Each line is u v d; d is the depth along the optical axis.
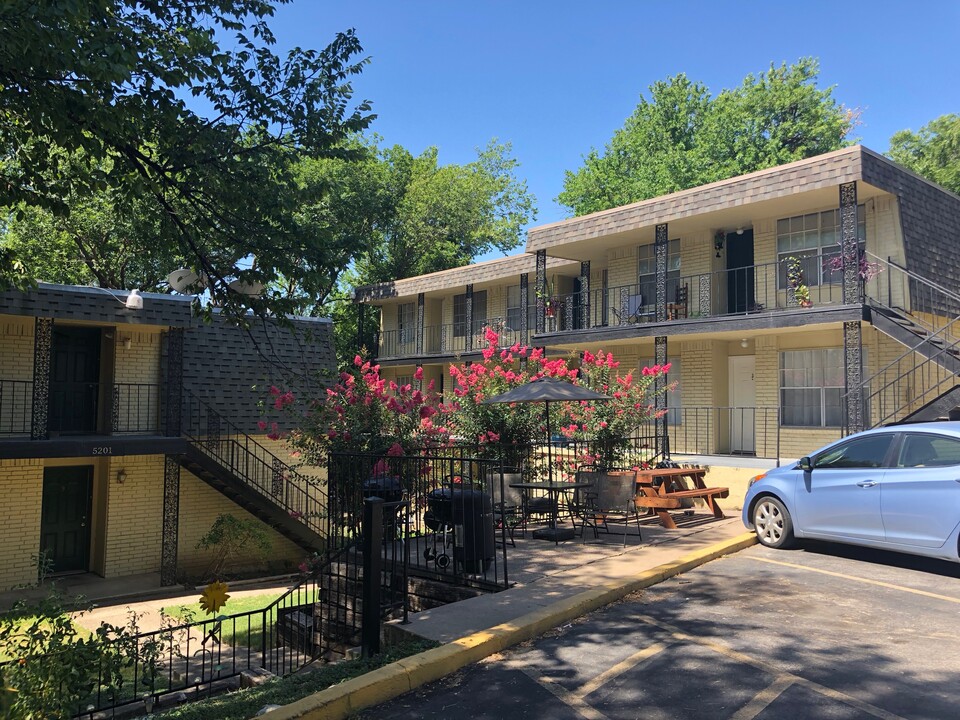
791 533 8.91
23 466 14.91
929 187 14.77
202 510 16.97
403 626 5.98
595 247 18.98
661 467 12.16
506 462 10.93
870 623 6.03
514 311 25.78
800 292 14.15
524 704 4.63
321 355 19.16
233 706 5.34
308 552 17.20
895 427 8.00
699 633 5.85
